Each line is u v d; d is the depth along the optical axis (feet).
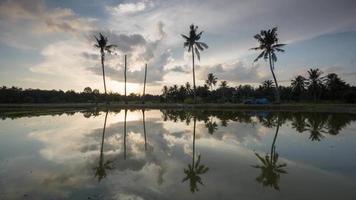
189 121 72.38
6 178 23.35
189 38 145.38
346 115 83.10
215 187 21.31
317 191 20.24
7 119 77.10
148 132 52.08
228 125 61.82
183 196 19.48
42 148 36.29
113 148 36.78
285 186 21.44
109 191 20.38
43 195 19.43
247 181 22.75
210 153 33.76
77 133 50.39
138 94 291.58
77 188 20.98
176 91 281.33
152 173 25.21
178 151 34.99
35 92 246.88
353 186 21.27
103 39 156.25
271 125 60.85
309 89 253.44
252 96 276.82
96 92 253.44
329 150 34.96
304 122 65.77
